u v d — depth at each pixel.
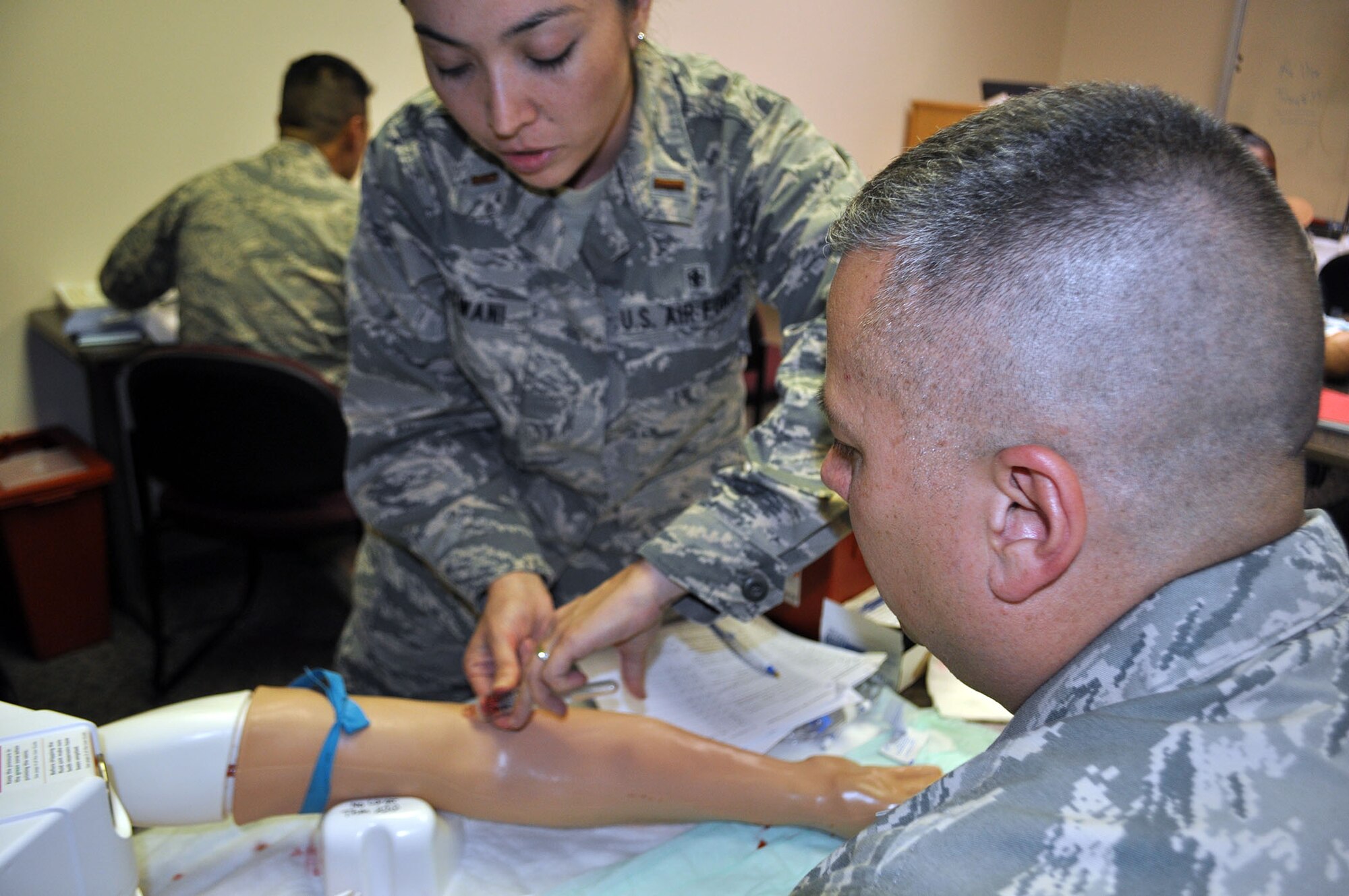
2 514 2.23
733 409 1.33
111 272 2.34
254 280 2.27
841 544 1.25
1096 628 0.47
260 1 2.63
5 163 2.45
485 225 1.11
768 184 1.08
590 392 1.17
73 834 0.70
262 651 2.47
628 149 1.10
